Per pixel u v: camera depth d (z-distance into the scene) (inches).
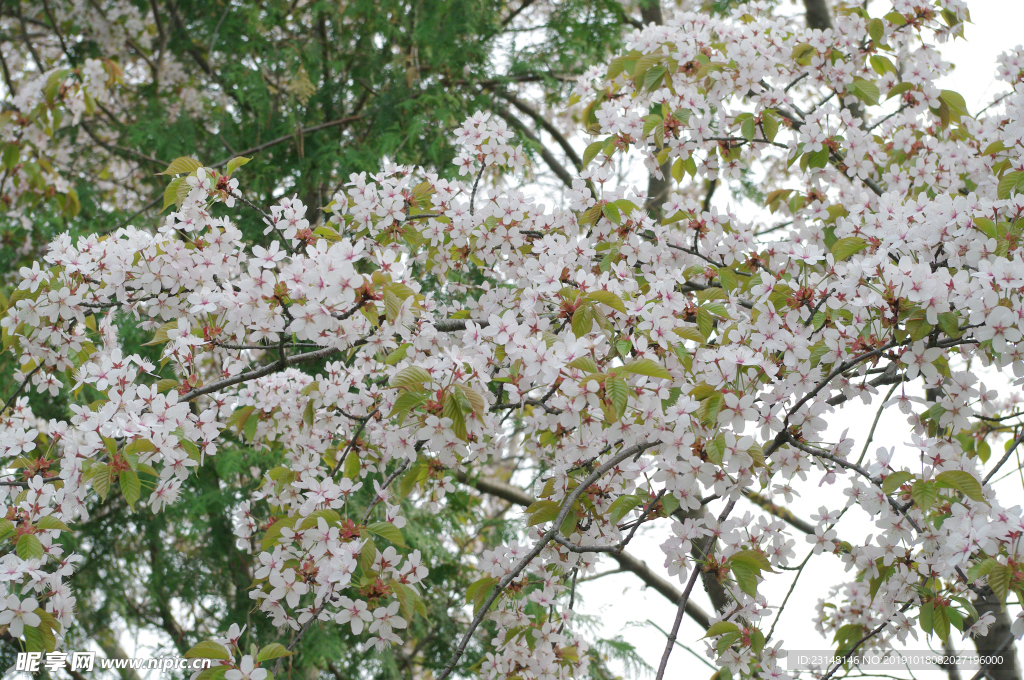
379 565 82.2
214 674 74.1
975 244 77.5
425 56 196.1
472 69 202.1
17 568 71.6
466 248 113.7
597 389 70.4
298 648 150.9
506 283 147.6
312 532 79.1
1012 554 67.3
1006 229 83.1
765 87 119.2
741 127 112.5
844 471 83.7
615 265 101.3
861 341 81.1
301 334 72.6
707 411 70.4
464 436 69.2
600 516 89.4
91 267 90.3
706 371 83.7
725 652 85.5
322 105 191.8
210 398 98.4
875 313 77.4
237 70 182.5
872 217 89.7
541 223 105.7
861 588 107.6
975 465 84.6
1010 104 104.3
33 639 71.1
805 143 112.6
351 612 81.3
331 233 90.9
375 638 82.0
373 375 99.2
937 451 75.4
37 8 202.8
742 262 108.0
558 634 98.9
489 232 105.3
